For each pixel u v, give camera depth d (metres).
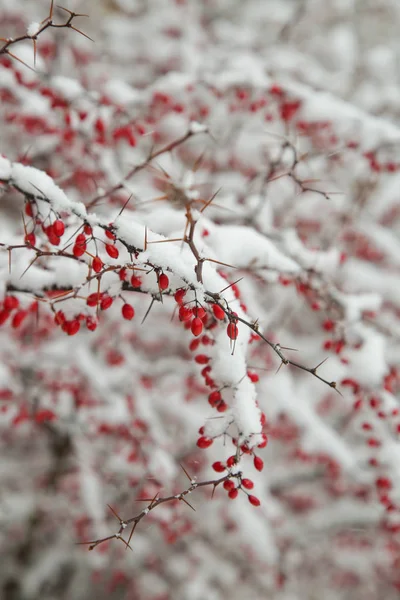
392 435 3.13
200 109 4.01
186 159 5.18
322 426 4.38
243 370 1.89
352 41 7.90
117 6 7.46
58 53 4.45
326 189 5.09
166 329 5.10
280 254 2.80
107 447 5.25
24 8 5.73
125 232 1.72
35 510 5.39
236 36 7.16
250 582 5.86
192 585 5.48
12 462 5.68
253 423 1.82
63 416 4.40
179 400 5.11
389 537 4.61
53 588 6.65
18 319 2.10
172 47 6.46
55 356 4.30
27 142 4.30
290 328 6.42
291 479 5.62
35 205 1.81
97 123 3.05
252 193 3.86
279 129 4.70
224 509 5.11
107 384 4.40
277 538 5.34
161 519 4.15
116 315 4.33
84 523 4.90
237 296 2.22
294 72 6.20
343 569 5.96
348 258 4.89
